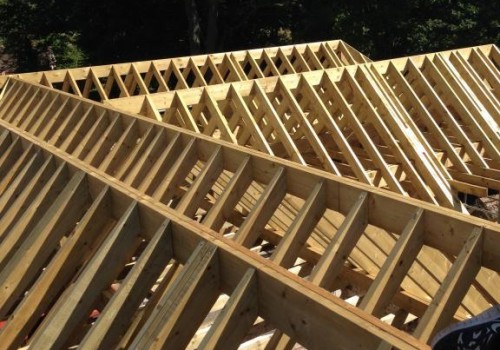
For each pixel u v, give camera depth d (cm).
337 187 367
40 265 376
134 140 555
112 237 329
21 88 878
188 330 281
